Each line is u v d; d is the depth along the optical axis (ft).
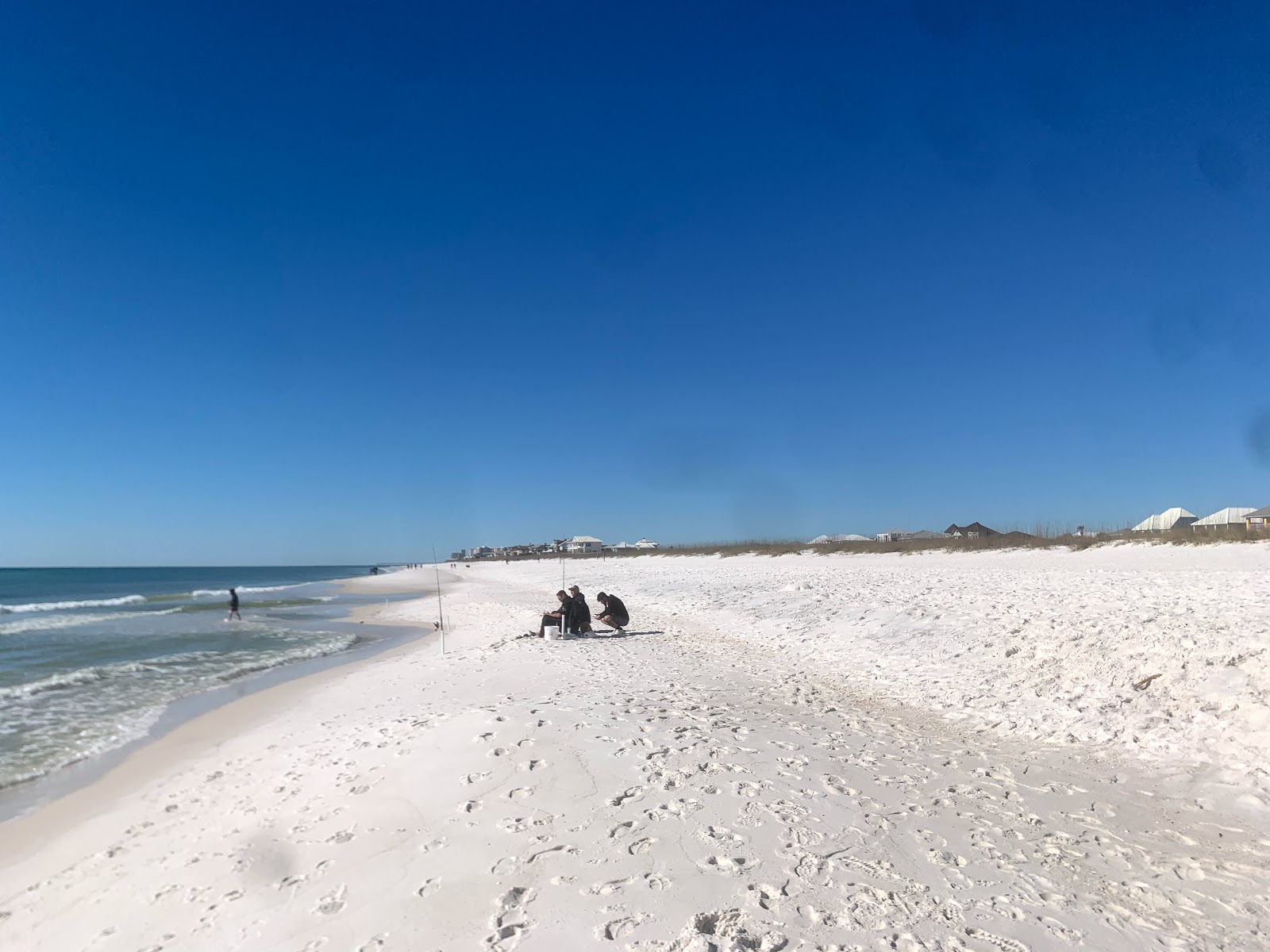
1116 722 22.88
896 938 11.47
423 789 18.95
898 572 76.23
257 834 17.72
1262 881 13.29
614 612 54.19
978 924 11.86
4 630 75.25
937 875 13.58
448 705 29.81
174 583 227.20
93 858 17.67
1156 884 13.26
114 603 121.60
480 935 12.23
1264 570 50.42
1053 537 99.19
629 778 18.79
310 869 15.38
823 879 13.43
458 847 15.49
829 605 52.95
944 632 37.91
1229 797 17.28
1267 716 20.22
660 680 33.55
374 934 12.64
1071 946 11.25
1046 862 14.12
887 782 18.66
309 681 42.86
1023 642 32.89
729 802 17.13
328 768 22.06
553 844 15.29
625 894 13.14
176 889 15.31
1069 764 20.31
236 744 28.07
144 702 37.65
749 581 83.35
